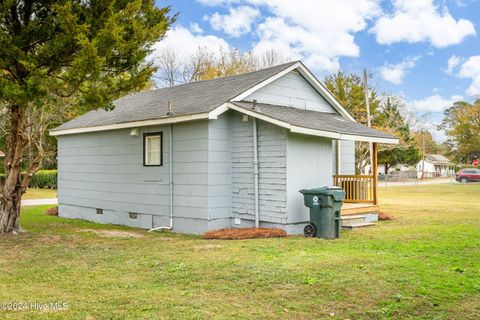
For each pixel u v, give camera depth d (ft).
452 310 15.55
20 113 33.99
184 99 42.11
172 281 19.77
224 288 18.48
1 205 34.68
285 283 19.03
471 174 147.74
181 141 37.65
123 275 21.08
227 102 35.81
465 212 51.72
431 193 92.53
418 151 174.29
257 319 14.79
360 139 37.55
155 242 31.65
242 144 36.76
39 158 36.27
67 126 51.19
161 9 33.47
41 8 31.50
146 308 15.85
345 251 26.89
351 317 14.97
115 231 38.91
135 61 31.58
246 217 36.47
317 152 37.04
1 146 90.12
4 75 30.78
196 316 15.01
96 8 30.19
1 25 29.81
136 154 42.06
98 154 46.85
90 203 48.01
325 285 18.58
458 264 22.76
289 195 34.27
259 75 41.52
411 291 17.62
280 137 34.42
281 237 33.22
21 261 24.50
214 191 35.94
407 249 27.48
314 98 45.57
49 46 29.48
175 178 38.17
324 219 32.76
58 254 26.58
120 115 45.37
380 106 116.47
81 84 29.53
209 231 35.06
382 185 131.75
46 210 57.36
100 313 15.31
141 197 41.50
